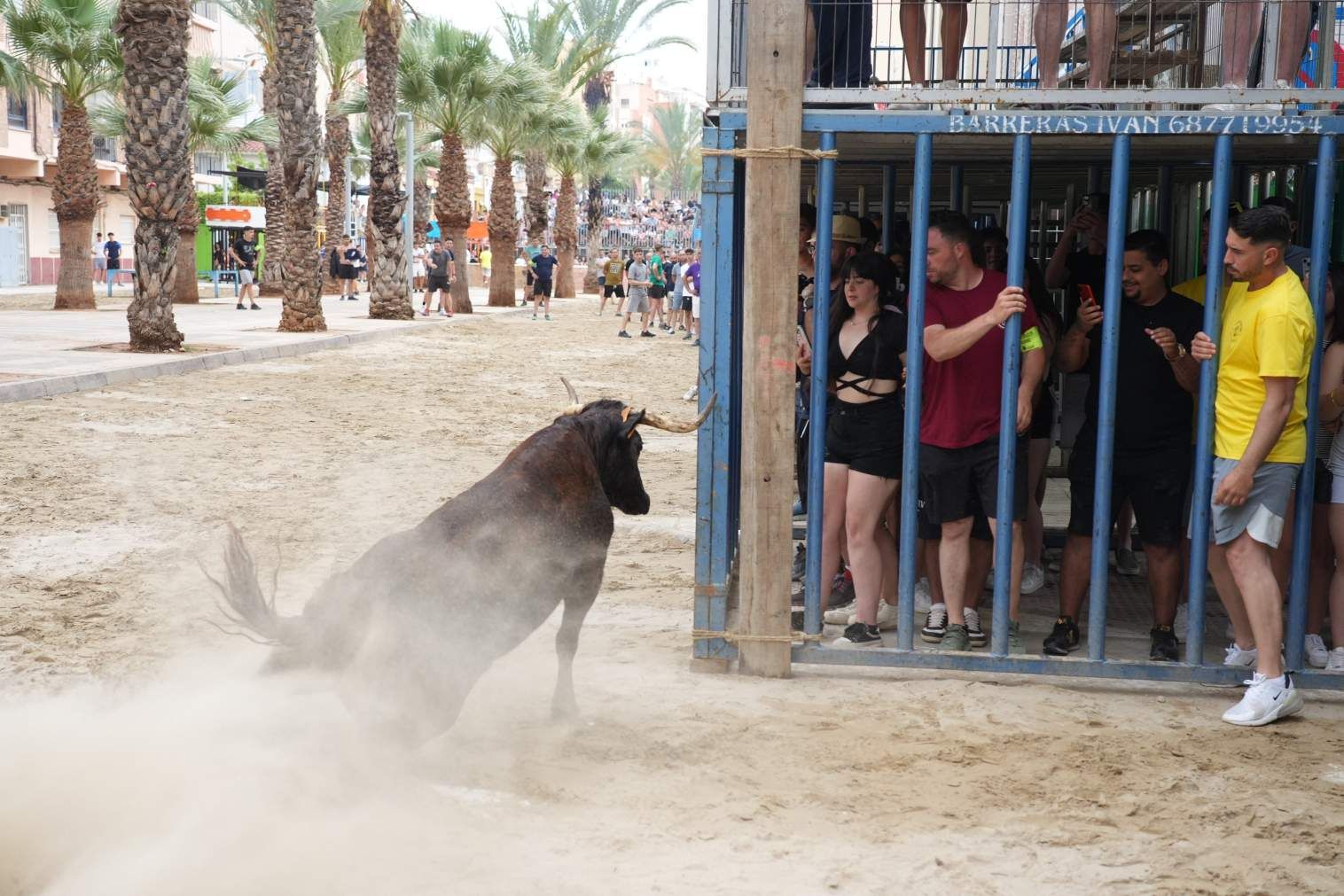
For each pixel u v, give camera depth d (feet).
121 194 187.62
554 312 138.21
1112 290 19.11
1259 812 14.76
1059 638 20.70
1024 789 15.42
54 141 165.68
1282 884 12.92
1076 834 14.07
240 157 172.45
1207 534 19.17
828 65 22.67
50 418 44.62
